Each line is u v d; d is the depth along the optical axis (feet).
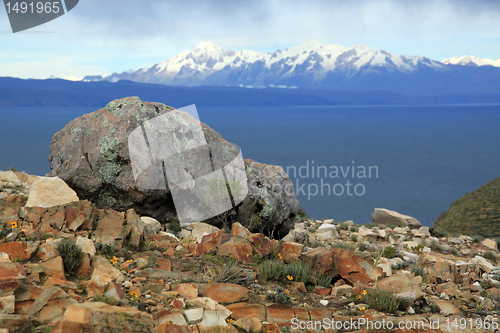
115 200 35.83
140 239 28.50
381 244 55.67
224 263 27.73
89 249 23.27
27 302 17.06
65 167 36.35
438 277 33.88
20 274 18.16
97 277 19.76
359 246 51.21
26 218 25.38
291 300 23.02
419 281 30.76
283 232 44.73
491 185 295.48
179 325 17.52
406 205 466.70
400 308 24.34
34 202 29.96
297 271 26.76
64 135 39.42
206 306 19.89
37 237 23.70
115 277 21.52
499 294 30.14
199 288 22.07
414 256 47.21
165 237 32.07
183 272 25.20
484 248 61.87
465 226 219.82
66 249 21.94
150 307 19.02
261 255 29.66
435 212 431.84
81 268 21.68
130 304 18.97
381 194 535.60
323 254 28.66
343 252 28.89
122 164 35.40
